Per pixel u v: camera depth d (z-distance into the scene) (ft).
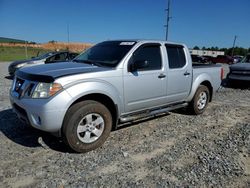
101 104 13.78
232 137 16.31
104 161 12.57
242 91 35.65
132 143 14.89
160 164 12.44
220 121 19.88
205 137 16.25
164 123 18.88
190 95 20.27
